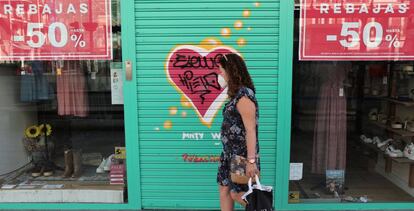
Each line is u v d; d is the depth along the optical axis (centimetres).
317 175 372
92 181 388
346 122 378
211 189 362
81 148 389
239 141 263
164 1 337
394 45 342
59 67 372
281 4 333
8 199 371
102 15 348
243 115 254
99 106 374
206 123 352
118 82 364
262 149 354
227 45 341
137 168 360
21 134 404
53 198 371
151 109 352
